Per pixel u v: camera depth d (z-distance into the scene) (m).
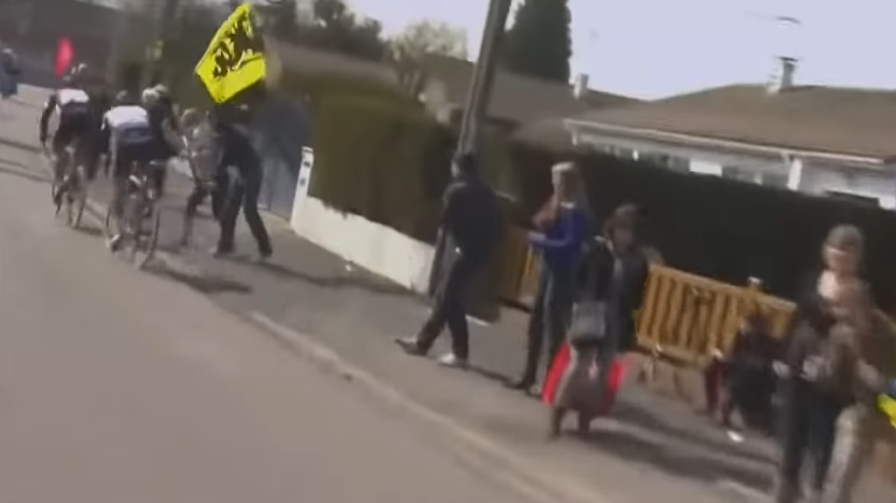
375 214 19.50
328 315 14.66
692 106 29.75
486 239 12.80
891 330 8.11
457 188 12.77
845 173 22.30
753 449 10.62
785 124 25.55
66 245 17.33
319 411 10.22
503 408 11.05
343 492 7.93
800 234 13.43
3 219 19.08
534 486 8.91
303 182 23.20
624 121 28.75
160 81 35.31
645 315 13.50
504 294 15.71
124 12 41.22
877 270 12.47
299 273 17.95
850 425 8.11
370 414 10.52
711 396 11.78
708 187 14.56
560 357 10.34
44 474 7.34
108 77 44.22
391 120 19.31
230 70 21.52
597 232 14.32
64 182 19.69
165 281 15.75
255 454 8.51
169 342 12.02
